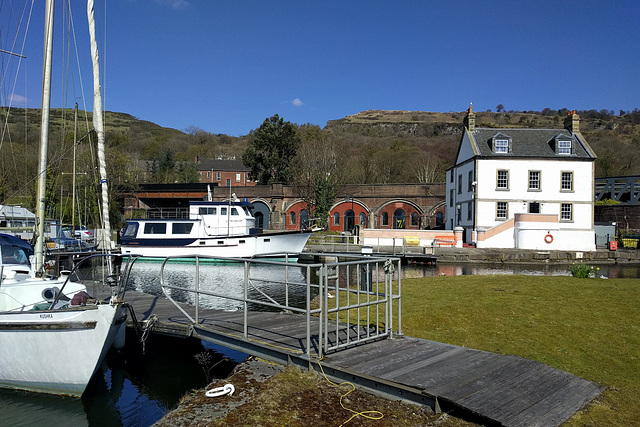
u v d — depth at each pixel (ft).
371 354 20.40
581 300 33.55
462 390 16.28
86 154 119.65
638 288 39.01
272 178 195.42
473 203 114.73
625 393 17.17
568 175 113.70
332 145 191.52
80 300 25.53
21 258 31.58
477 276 50.31
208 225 92.27
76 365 22.77
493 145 115.34
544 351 22.47
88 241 97.55
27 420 21.15
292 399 16.66
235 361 27.76
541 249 102.53
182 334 25.73
